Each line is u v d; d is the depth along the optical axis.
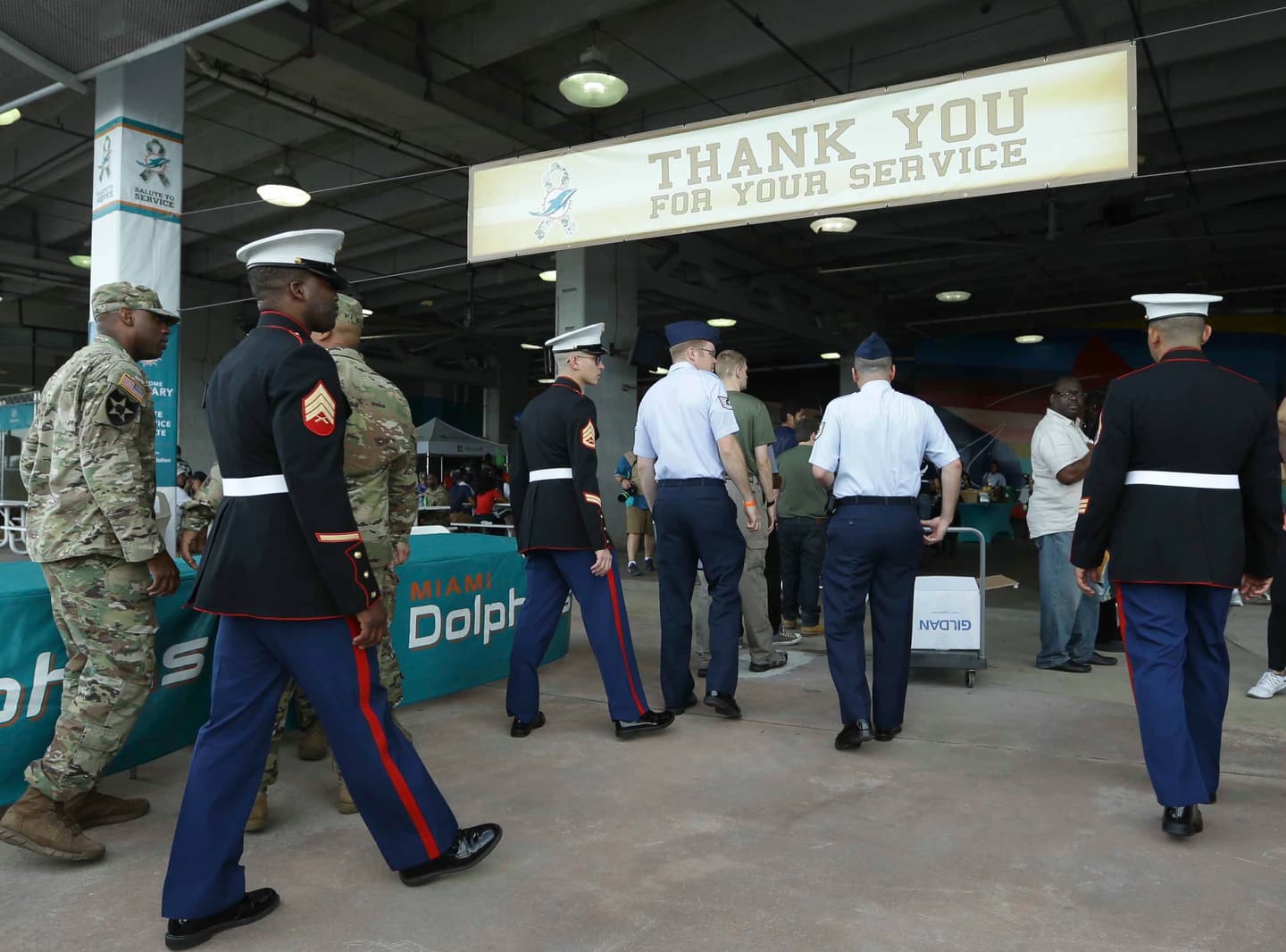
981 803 2.84
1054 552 4.73
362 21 8.62
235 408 2.00
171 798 2.91
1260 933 2.03
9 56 4.81
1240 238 13.61
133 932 2.05
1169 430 2.56
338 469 1.99
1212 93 9.11
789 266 16.05
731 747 3.43
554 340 3.60
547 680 4.58
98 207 5.26
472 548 4.48
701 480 3.70
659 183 5.27
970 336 21.28
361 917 2.11
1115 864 2.39
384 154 11.89
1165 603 2.62
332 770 3.22
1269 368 18.23
